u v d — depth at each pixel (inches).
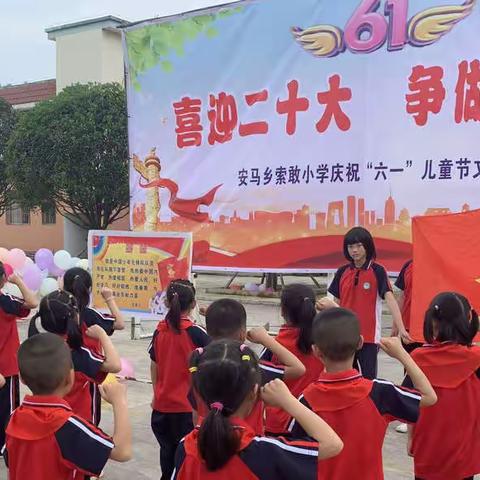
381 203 253.0
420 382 85.3
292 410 66.4
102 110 599.5
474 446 101.7
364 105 255.9
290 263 277.4
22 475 73.2
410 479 140.8
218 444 60.1
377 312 166.4
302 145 272.2
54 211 790.5
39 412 74.4
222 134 295.6
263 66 281.9
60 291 118.2
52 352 75.9
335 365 80.8
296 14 271.6
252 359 65.2
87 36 765.9
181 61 307.3
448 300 104.3
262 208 284.2
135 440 168.4
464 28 232.4
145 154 322.7
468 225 146.7
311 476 62.1
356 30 256.4
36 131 589.6
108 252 257.6
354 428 77.5
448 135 237.3
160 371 130.6
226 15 291.9
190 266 238.5
